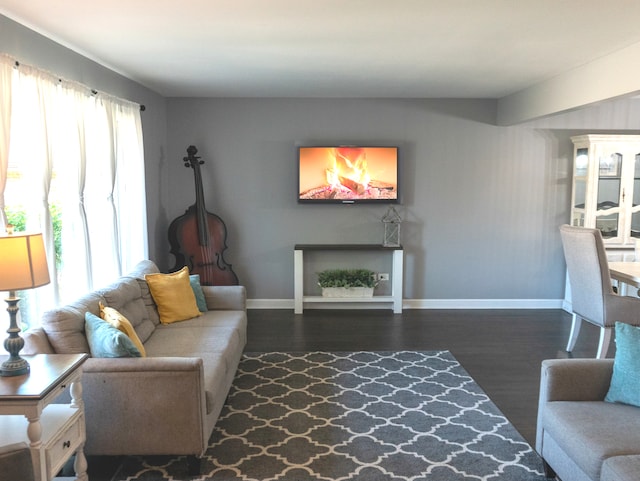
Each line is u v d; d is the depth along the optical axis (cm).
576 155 627
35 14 302
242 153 631
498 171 636
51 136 343
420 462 303
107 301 349
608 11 289
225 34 341
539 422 286
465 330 564
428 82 518
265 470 295
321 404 379
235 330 413
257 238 643
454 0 271
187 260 584
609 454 223
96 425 282
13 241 235
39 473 227
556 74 471
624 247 604
